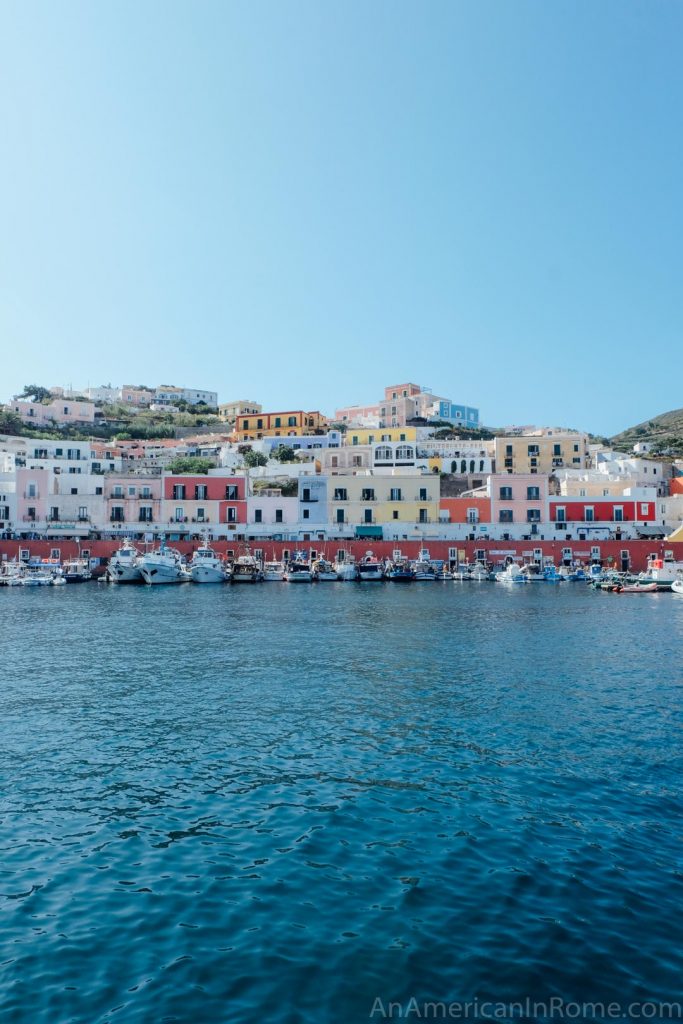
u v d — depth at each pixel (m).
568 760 20.78
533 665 35.16
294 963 11.50
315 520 107.69
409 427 166.12
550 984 11.00
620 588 81.31
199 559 91.69
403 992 10.83
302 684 30.84
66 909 13.08
